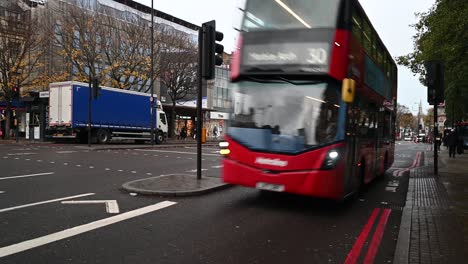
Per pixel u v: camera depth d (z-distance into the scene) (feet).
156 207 25.48
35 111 102.22
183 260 16.11
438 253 16.89
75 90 88.94
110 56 110.73
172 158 62.69
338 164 24.56
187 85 138.92
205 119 183.73
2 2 101.86
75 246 17.44
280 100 25.72
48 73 108.78
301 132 24.90
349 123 25.95
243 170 26.16
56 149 73.10
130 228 20.53
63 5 106.22
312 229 21.65
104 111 95.40
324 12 25.34
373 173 36.68
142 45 113.80
